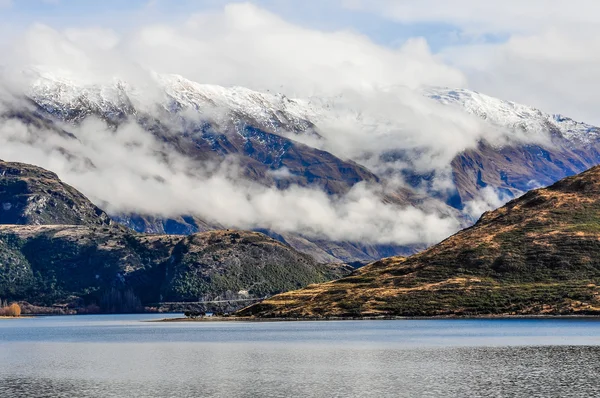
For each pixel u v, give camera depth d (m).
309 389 189.00
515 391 178.12
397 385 191.25
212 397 180.88
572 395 171.75
